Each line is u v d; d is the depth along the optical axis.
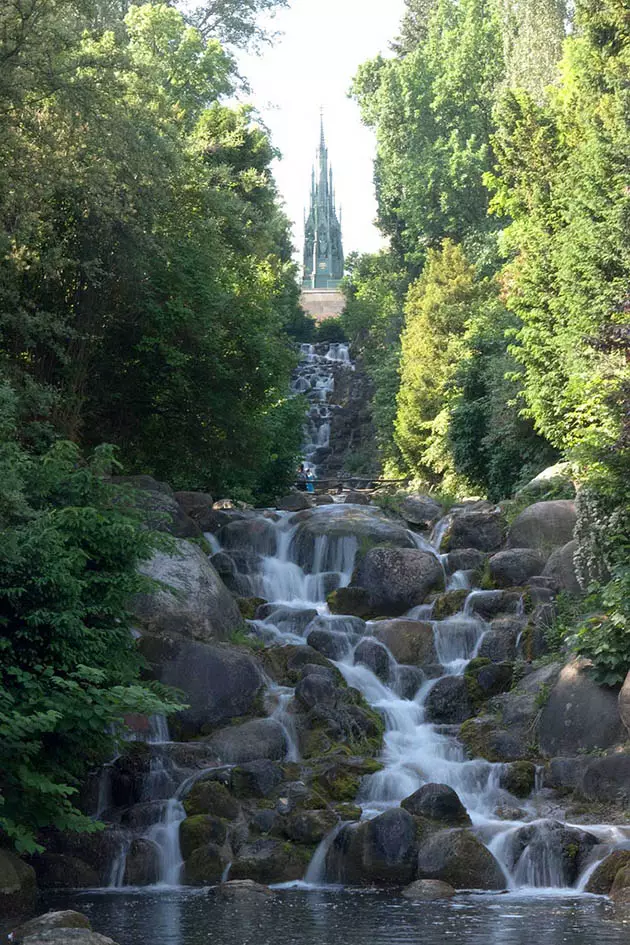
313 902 11.53
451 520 26.36
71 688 11.94
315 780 14.80
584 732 15.20
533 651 18.02
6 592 12.23
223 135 43.75
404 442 49.22
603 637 15.66
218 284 28.41
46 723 11.16
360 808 13.99
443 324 49.59
